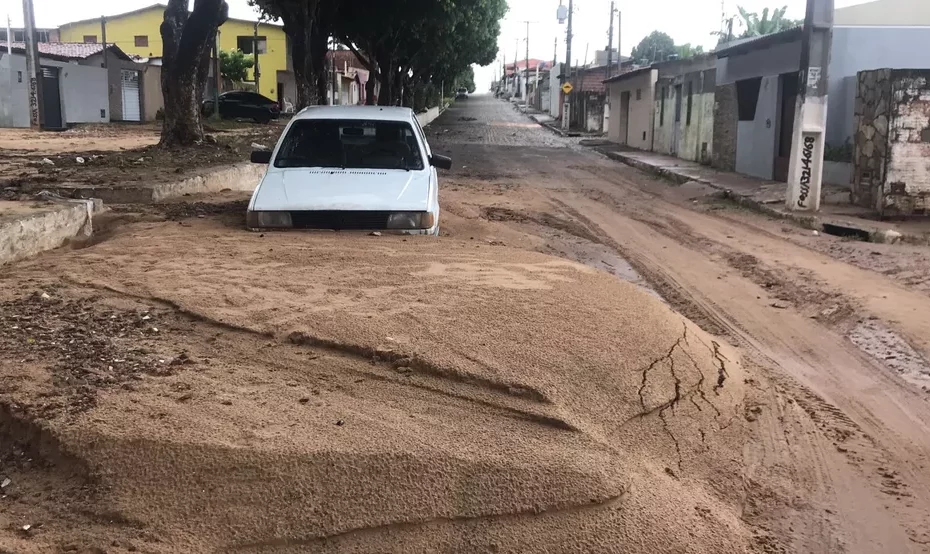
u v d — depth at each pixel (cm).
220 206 989
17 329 423
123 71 3838
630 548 279
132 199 1005
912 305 678
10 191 930
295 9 2041
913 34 1571
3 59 2977
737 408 424
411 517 280
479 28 3819
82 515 273
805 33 1239
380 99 3538
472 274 579
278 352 408
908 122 1182
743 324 650
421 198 765
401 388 373
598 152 2919
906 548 314
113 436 300
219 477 288
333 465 296
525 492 294
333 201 749
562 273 602
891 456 397
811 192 1277
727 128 2034
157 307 476
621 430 363
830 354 573
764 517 329
